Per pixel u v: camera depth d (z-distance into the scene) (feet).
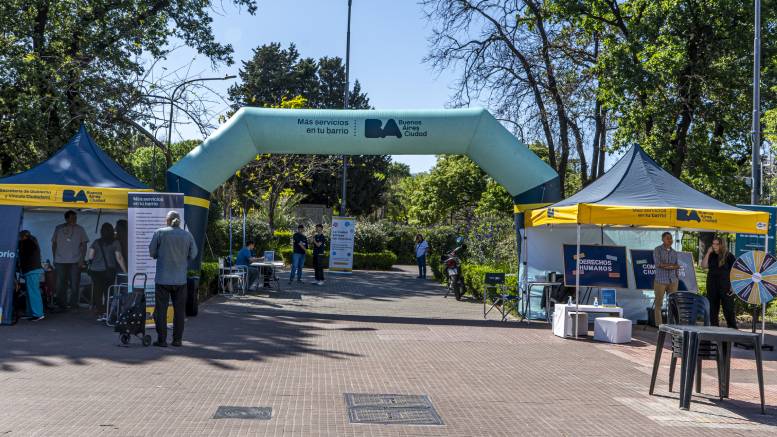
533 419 22.89
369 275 100.99
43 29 66.13
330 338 39.14
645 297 50.42
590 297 49.49
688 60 72.43
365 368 30.60
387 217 240.12
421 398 25.23
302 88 207.82
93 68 64.59
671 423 22.91
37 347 32.86
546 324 48.65
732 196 82.53
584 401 25.72
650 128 76.89
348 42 106.63
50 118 62.95
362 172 191.11
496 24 82.33
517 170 51.98
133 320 33.94
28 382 25.43
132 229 39.88
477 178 177.06
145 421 20.68
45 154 63.57
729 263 44.93
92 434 19.16
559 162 86.07
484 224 84.48
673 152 74.13
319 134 51.98
